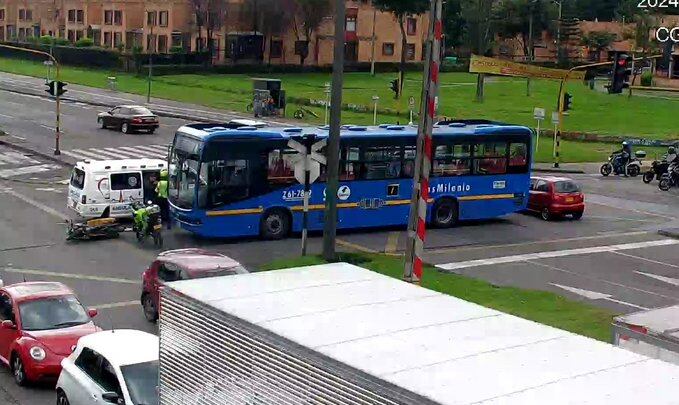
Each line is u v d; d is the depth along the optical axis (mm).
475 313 8617
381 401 6668
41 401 16547
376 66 105375
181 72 95938
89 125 60656
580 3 128500
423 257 28156
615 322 11281
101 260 27469
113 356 13641
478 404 6203
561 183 35312
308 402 7406
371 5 105062
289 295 9195
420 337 7770
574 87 95750
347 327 8047
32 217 33625
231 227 29812
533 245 30609
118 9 104938
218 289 9461
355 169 31250
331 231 26484
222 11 99562
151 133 57594
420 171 19938
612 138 64125
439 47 19719
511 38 113562
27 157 47969
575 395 6348
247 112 69188
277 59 102688
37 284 19188
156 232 29266
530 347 7527
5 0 123062
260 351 7980
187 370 9188
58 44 106750
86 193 31641
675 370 6973
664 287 25453
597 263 28188
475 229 33188
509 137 33875
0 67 99875
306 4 100062
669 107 83125
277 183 30203
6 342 18062
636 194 43312
